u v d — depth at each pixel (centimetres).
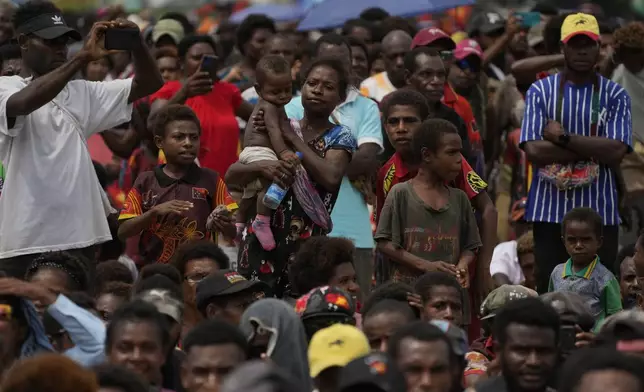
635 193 3216
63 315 1891
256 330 1827
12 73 3150
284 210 2309
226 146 2998
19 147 2398
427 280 2150
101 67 3731
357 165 2689
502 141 3591
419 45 3231
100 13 4528
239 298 2078
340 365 1678
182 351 1966
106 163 3516
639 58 3247
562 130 2686
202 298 2083
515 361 1759
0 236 2392
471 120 3064
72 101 2447
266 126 2322
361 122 2738
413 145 2409
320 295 1962
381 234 2398
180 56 3350
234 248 2661
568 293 2089
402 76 3244
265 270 2317
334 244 2189
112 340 1761
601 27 3659
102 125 2488
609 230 2714
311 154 2312
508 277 3033
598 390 1475
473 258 2412
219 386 1697
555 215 2705
